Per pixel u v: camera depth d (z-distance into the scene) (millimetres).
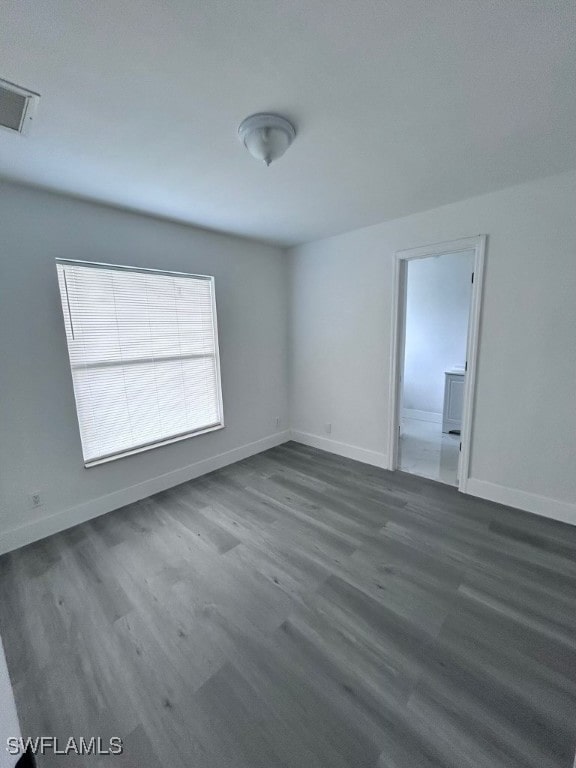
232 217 2744
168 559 2057
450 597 1709
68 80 1210
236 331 3477
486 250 2428
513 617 1581
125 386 2705
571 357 2201
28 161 1769
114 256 2512
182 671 1360
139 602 1725
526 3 965
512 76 1242
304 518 2482
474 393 2631
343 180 2104
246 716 1192
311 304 3730
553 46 1105
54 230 2217
